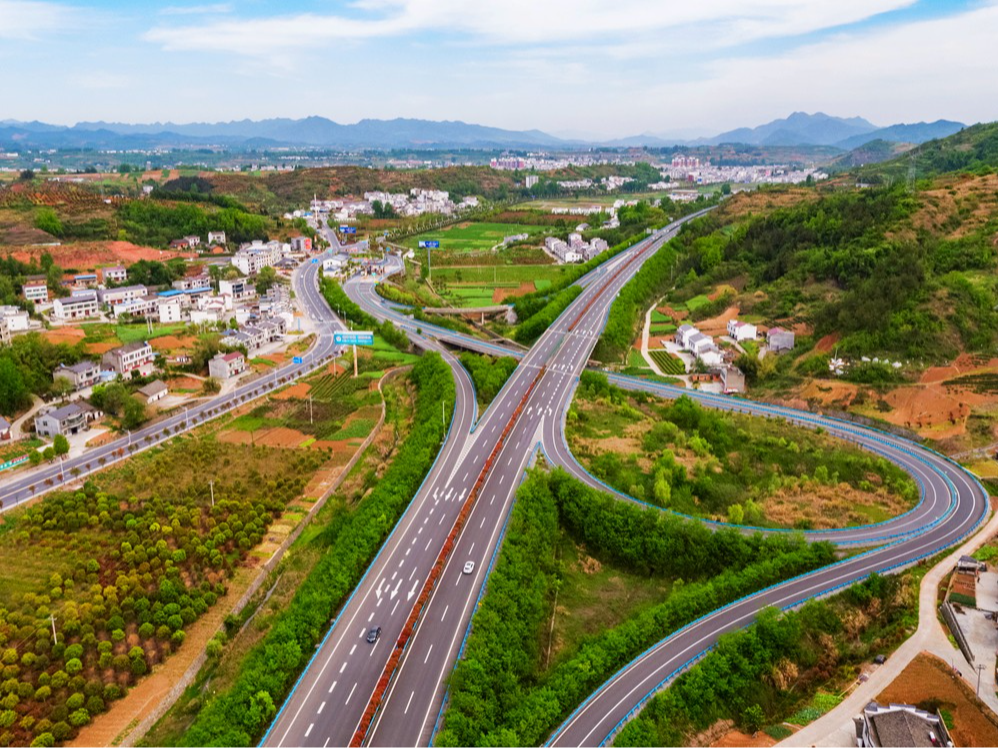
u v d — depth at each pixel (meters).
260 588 120.81
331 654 99.75
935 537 129.50
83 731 91.25
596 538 133.62
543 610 115.94
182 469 156.50
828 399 195.25
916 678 94.81
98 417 181.75
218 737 84.81
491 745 83.00
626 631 105.94
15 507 137.50
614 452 165.38
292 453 166.50
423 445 159.00
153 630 107.75
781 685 98.62
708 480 153.12
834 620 109.12
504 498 140.88
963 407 179.00
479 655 95.50
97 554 124.88
